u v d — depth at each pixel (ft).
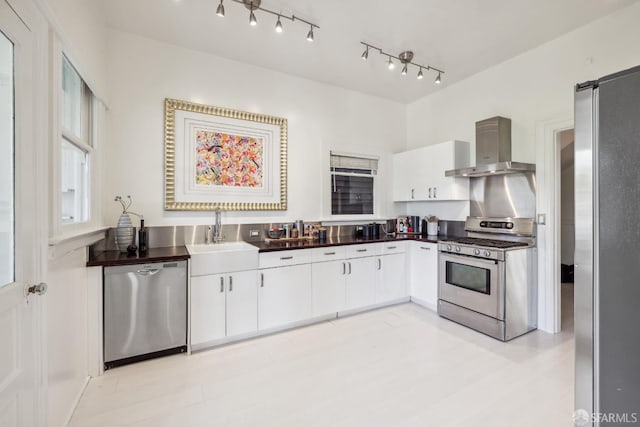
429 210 13.42
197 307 7.97
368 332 9.27
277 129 10.95
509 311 8.66
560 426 5.24
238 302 8.55
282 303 9.29
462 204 11.91
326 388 6.40
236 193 10.19
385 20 8.05
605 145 3.44
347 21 8.10
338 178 12.50
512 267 8.75
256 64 10.52
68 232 5.60
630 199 3.25
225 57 10.03
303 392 6.27
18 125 3.68
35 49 4.06
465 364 7.35
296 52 9.74
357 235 12.39
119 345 7.08
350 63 10.48
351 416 5.55
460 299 9.86
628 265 3.27
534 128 9.56
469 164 11.60
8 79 3.52
